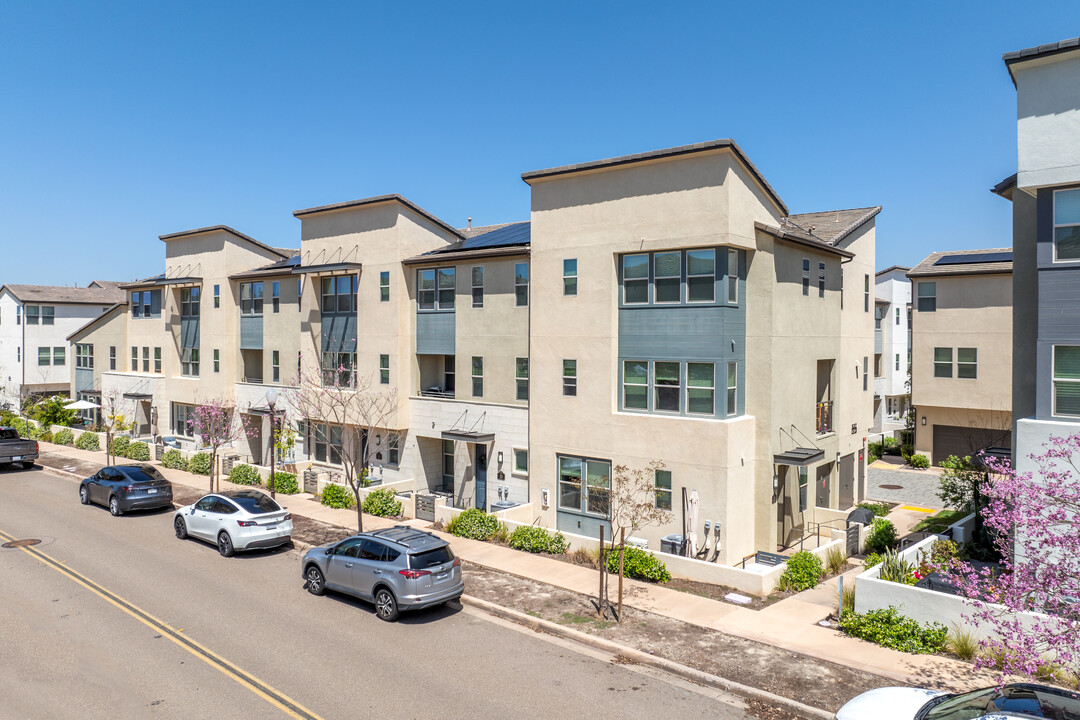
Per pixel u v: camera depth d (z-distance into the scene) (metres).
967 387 32.94
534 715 10.77
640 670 12.45
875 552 21.03
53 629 14.03
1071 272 13.36
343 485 26.09
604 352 21.23
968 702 8.73
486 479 25.78
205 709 10.88
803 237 22.11
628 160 20.39
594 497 21.55
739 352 20.47
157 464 34.16
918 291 34.22
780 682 11.67
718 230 19.11
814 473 23.66
